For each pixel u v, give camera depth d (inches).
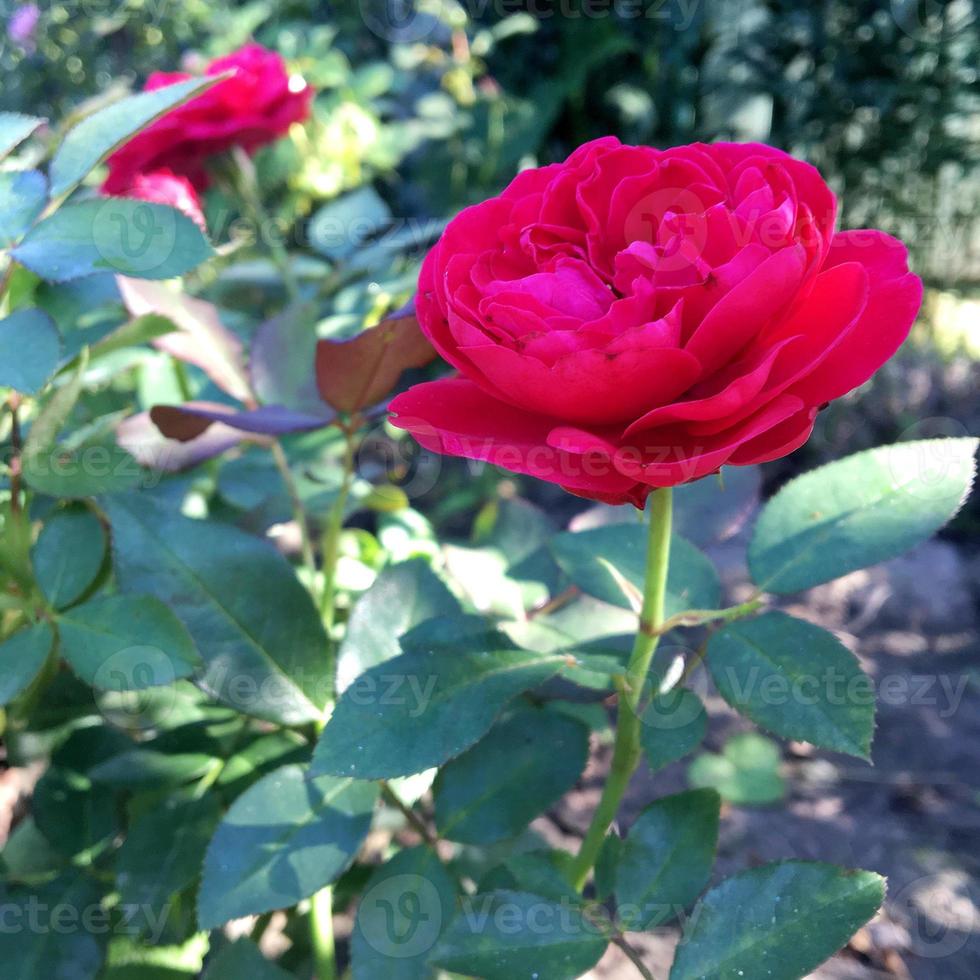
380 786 8.2
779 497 8.1
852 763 16.9
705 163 7.0
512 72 32.7
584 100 32.2
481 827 8.4
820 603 21.6
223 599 8.4
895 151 27.0
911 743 17.4
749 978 6.4
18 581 8.5
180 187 11.4
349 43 32.0
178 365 11.6
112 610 7.8
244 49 13.7
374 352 8.6
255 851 7.7
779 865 6.7
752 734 16.7
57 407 8.5
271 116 13.6
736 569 21.8
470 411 6.7
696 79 30.1
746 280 5.5
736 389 5.6
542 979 6.8
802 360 6.2
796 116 27.9
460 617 7.6
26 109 26.6
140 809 9.1
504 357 5.7
